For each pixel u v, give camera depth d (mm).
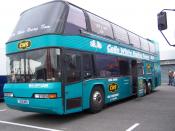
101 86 10672
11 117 9719
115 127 7555
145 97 15555
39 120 8961
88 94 9555
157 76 20109
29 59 8508
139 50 15719
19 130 7523
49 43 8039
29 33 8672
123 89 12836
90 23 10227
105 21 11711
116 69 12180
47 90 7793
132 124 7895
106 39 11375
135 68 14641
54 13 8602
